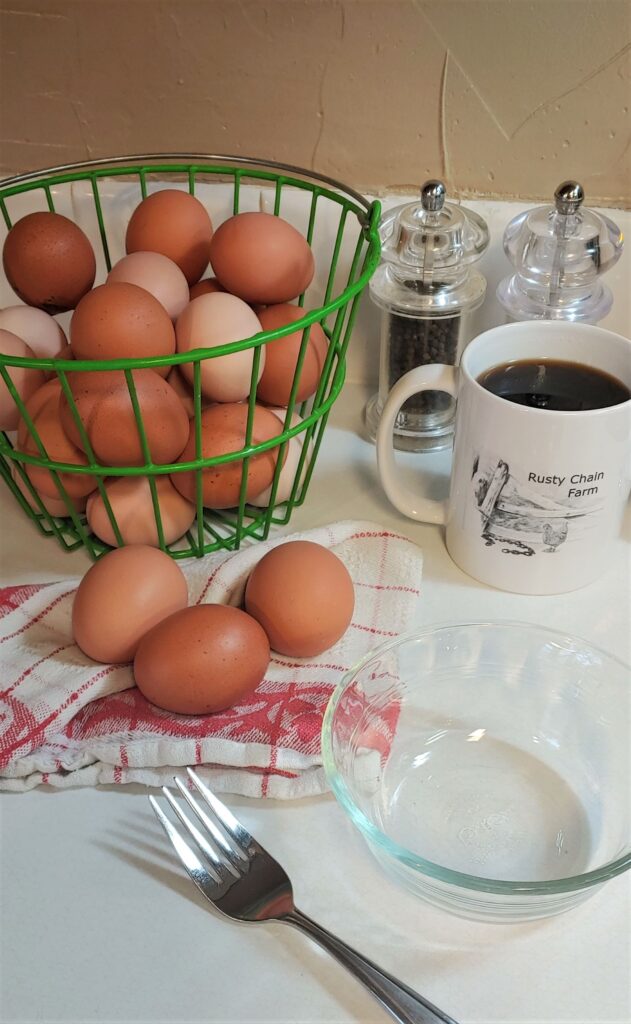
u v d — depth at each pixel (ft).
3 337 1.66
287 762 1.34
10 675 1.46
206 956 1.17
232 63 2.04
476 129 2.03
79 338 1.54
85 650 1.47
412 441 2.09
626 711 1.41
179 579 1.51
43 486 1.67
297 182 2.01
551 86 1.93
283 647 1.50
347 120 2.08
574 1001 1.12
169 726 1.39
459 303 1.96
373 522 1.86
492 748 1.44
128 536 1.69
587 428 1.45
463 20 1.88
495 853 1.28
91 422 1.50
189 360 1.44
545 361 1.67
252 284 1.73
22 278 1.78
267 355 1.73
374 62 1.98
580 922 1.21
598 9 1.81
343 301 1.59
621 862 1.07
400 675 1.49
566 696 1.49
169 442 1.56
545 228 1.87
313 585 1.46
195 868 1.24
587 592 1.71
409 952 1.17
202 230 1.90
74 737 1.41
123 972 1.16
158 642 1.37
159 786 1.38
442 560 1.79
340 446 2.13
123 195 2.16
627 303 2.11
